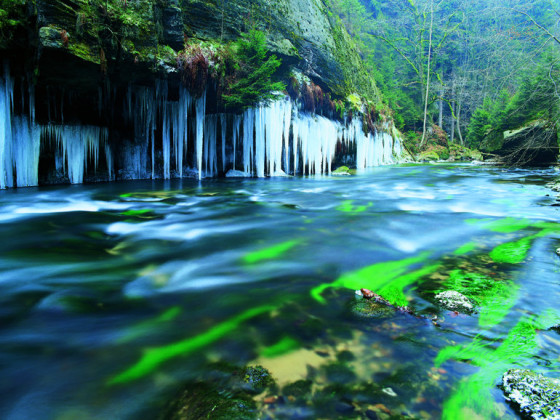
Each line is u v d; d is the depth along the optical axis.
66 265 3.85
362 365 2.10
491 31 24.72
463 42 40.94
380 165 24.16
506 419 1.69
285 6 15.56
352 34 28.39
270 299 3.07
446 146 34.97
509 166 22.58
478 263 3.97
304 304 2.96
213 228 5.76
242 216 6.75
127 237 5.15
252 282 3.48
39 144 8.67
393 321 2.63
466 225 5.95
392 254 4.38
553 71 16.52
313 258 4.24
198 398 1.84
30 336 2.42
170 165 12.47
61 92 8.75
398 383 1.93
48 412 1.75
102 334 2.47
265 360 2.17
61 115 9.05
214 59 10.88
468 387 1.90
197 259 4.19
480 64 40.69
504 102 31.89
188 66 10.02
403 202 8.67
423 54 42.09
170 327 2.58
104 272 3.69
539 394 1.77
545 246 4.64
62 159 9.40
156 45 9.14
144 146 11.76
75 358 2.19
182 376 2.03
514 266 3.84
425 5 39.41
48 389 1.91
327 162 18.61
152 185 10.51
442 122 46.81
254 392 1.88
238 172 14.25
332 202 8.65
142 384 1.96
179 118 11.15
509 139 21.69
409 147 33.31
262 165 13.88
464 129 45.78
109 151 10.76
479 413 1.72
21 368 2.08
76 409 1.77
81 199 7.78
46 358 2.19
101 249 4.53
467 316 2.69
